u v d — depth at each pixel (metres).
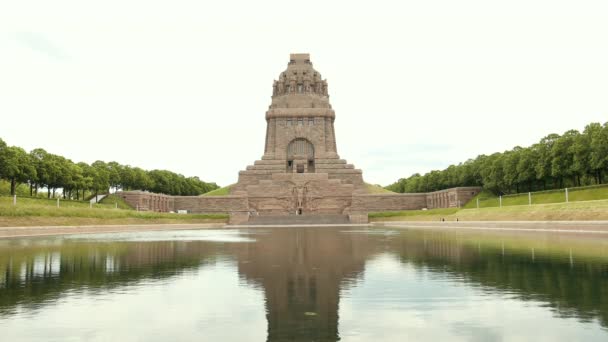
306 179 126.12
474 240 39.19
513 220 62.97
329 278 18.89
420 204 123.50
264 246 35.53
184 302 14.70
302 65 149.88
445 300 14.56
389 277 18.98
